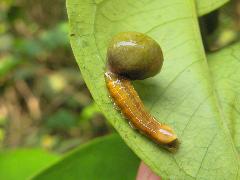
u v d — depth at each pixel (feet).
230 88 0.26
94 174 0.29
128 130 0.25
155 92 0.26
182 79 0.26
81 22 0.26
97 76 0.25
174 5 0.28
